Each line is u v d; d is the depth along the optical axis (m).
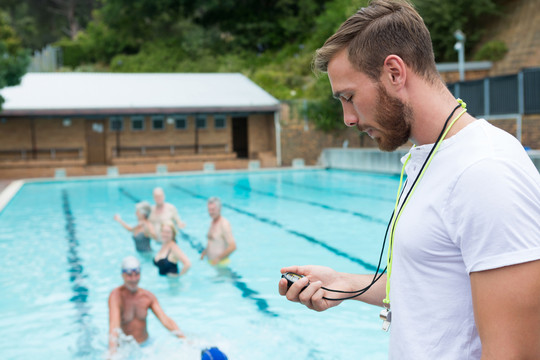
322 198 14.19
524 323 1.00
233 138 28.81
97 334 4.88
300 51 39.28
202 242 8.80
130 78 28.89
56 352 4.48
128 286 4.64
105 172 23.41
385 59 1.17
